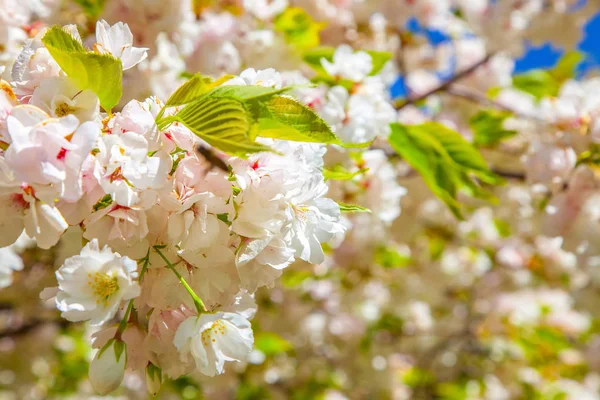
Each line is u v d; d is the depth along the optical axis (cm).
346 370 210
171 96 61
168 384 172
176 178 60
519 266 192
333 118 81
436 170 96
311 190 61
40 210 57
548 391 228
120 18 91
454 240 186
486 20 138
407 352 237
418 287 198
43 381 194
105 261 58
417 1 137
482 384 234
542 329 200
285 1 118
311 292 187
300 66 112
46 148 56
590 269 104
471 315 226
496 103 131
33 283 148
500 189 159
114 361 59
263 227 60
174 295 61
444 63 172
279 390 199
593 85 96
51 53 58
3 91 58
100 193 58
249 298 63
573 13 138
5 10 78
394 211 91
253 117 57
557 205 93
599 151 90
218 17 106
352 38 137
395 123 93
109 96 60
